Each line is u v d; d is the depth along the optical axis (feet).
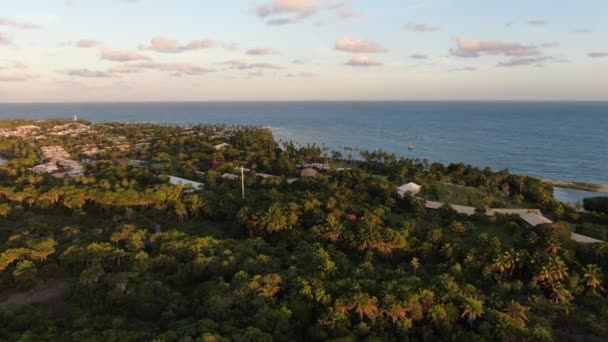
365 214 309.22
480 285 234.99
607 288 231.91
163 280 234.17
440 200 397.39
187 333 169.99
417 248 270.46
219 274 231.09
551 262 231.91
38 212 362.12
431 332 188.75
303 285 206.69
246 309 197.06
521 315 192.03
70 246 264.11
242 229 318.45
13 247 269.03
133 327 191.62
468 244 271.49
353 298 192.75
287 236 293.02
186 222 348.18
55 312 217.56
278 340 176.86
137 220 329.93
